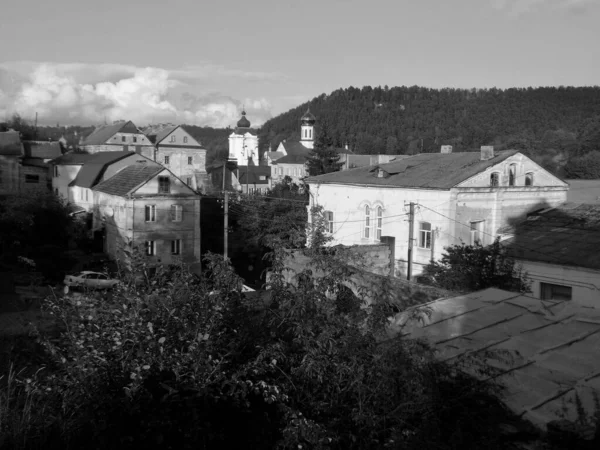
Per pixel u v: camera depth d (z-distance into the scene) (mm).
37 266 36844
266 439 6367
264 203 47906
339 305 7645
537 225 24797
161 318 6922
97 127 88188
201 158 81438
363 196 34531
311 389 6645
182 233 41562
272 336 7176
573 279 20547
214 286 7684
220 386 6367
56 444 6121
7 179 58094
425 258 30859
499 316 8617
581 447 5273
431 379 6184
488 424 5820
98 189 45344
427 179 31484
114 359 6508
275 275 7734
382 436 6145
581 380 6559
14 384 7852
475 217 30719
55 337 8242
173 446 6035
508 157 31469
